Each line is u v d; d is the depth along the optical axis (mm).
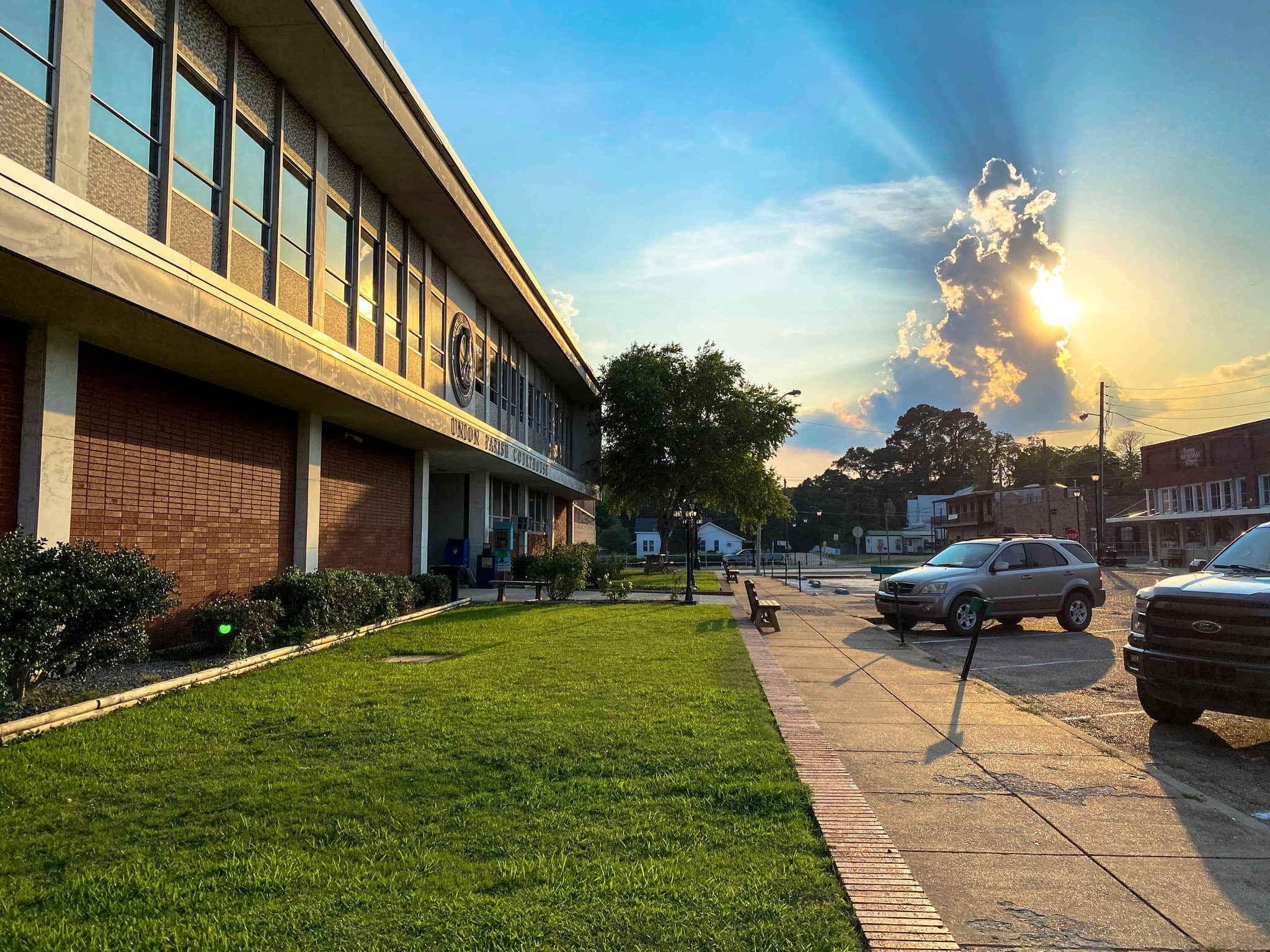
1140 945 3500
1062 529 61781
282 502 13914
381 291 16047
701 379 33812
